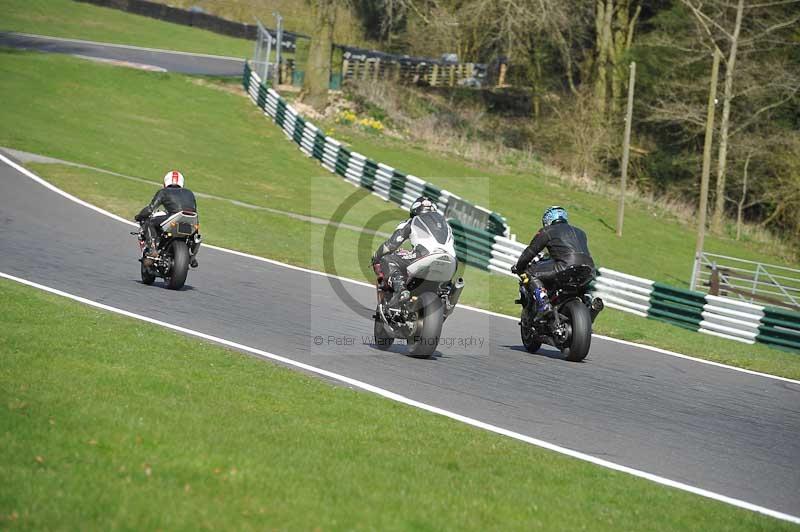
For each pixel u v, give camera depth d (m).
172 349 32.56
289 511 17.20
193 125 125.56
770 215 162.88
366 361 35.88
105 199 77.75
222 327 39.75
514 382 34.97
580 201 128.50
